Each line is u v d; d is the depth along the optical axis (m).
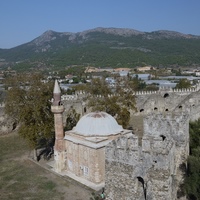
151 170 25.83
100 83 59.25
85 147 38.25
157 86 140.25
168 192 25.23
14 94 45.44
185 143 33.78
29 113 44.72
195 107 55.25
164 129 34.69
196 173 30.06
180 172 33.12
